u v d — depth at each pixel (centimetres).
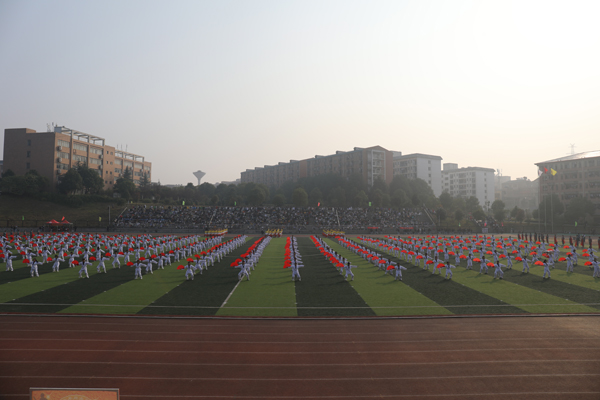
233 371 1271
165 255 3762
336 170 16062
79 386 1155
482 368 1303
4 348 1462
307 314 1969
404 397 1109
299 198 12138
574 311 2028
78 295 2372
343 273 3197
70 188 10600
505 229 10619
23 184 9838
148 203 11762
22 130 10975
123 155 14912
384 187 13788
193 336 1617
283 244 6253
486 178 18212
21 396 1093
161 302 2211
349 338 1602
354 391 1141
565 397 1108
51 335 1614
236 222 9969
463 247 4869
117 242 4991
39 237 5606
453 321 1855
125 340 1561
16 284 2711
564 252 4675
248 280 2942
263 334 1648
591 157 10944
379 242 5400
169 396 1102
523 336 1628
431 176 16750
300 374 1253
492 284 2786
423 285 2752
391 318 1908
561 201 11562
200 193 15300
